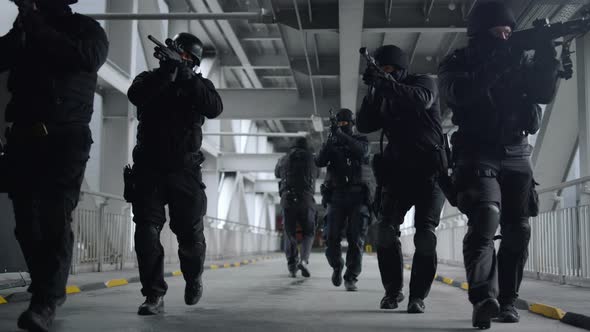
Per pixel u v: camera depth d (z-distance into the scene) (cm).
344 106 1691
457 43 1374
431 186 421
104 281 718
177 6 1752
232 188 2644
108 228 1002
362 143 652
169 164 394
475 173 361
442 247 1507
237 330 362
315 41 1390
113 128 1437
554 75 355
